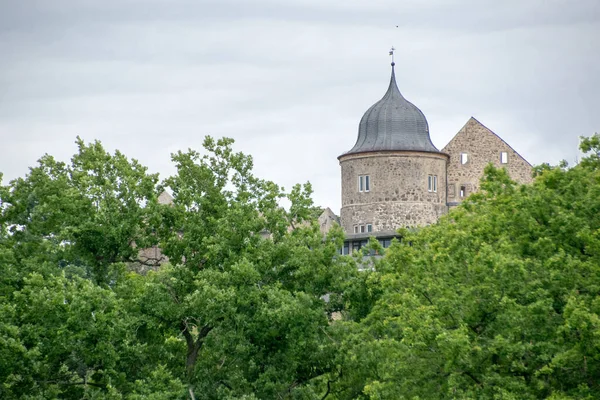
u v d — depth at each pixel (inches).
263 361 4050.2
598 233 3378.4
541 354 3250.5
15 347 3690.9
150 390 3767.2
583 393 3176.7
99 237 4220.0
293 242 4244.6
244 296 3973.9
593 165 3914.9
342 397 4180.6
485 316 3371.1
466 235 3590.1
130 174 4311.0
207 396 4015.8
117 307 3919.8
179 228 4286.4
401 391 3479.3
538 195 3654.0
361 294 4227.4
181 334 4074.8
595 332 3034.0
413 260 3779.5
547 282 3378.4
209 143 4407.0
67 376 3996.1
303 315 3941.9
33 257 4227.4
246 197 4315.9
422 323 3361.2
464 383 3361.2
